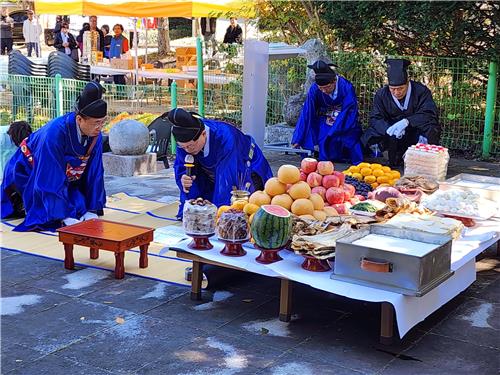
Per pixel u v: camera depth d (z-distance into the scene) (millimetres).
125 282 5184
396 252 3996
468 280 4965
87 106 6148
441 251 4188
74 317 4543
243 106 7938
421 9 10445
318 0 11773
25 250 5879
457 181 6449
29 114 11797
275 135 11109
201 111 11891
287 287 4453
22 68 13172
